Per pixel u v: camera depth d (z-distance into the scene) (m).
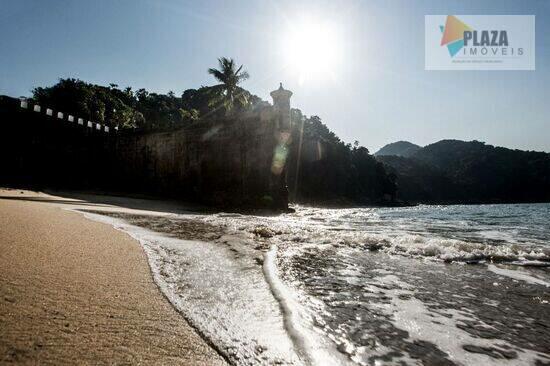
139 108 71.50
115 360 2.37
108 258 5.54
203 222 14.38
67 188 30.56
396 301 4.50
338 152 95.81
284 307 3.95
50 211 12.03
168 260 6.05
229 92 38.59
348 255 7.68
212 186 31.25
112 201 24.36
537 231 15.86
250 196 29.88
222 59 38.31
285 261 6.84
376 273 6.07
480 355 3.02
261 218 19.78
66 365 2.23
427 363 2.84
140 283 4.36
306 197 79.94
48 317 2.97
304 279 5.51
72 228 8.45
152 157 33.91
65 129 31.70
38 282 3.87
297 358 2.76
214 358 2.60
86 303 3.42
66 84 43.97
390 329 3.54
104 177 34.00
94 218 12.33
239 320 3.48
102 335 2.75
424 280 5.66
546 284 5.50
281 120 29.22
